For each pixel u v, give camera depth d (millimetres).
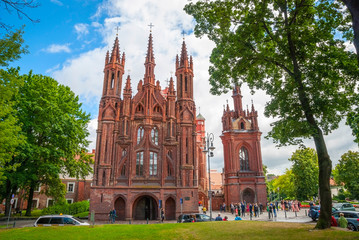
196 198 43312
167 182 43844
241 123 61781
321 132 18578
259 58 21344
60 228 20016
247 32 20797
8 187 37531
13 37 15953
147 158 44250
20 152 31422
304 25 21188
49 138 37812
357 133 30609
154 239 16016
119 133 45000
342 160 53000
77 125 39281
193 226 20219
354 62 19578
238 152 58938
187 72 50406
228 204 56406
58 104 39188
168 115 46688
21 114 34250
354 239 12789
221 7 21547
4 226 29078
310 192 60438
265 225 19344
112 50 48594
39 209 60188
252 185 56031
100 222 38562
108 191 41469
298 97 20141
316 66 19797
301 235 14477
